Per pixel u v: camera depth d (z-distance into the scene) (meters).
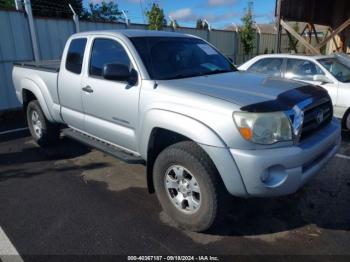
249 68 7.99
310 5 13.60
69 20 10.47
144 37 4.07
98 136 4.41
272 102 2.88
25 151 5.84
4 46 9.09
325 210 3.67
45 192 4.23
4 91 9.29
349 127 6.57
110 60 4.05
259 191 2.80
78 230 3.36
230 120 2.78
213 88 3.22
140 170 4.89
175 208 3.34
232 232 3.28
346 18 14.59
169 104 3.19
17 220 3.57
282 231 3.29
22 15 9.37
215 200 2.97
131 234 3.27
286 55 7.48
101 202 3.94
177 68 3.87
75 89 4.54
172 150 3.16
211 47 4.73
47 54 10.13
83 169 4.97
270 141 2.78
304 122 3.07
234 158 2.78
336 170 4.77
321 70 6.86
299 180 2.90
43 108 5.41
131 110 3.65
